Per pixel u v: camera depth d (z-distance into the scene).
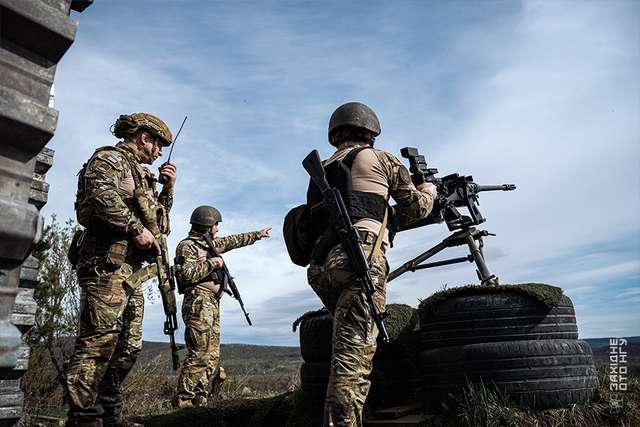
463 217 4.91
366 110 3.78
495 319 4.06
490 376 3.91
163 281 4.32
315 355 4.41
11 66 1.33
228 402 5.38
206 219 6.79
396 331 4.62
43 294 6.48
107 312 3.91
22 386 6.18
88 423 3.80
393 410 4.20
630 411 3.91
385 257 3.47
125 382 7.34
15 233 1.30
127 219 3.99
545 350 3.96
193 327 6.52
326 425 3.07
